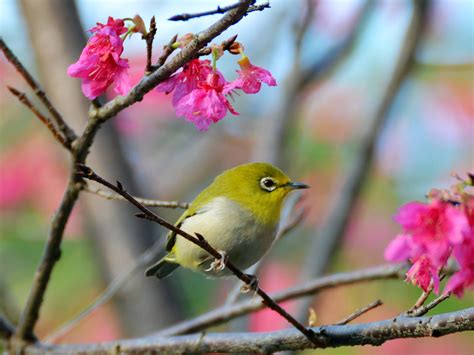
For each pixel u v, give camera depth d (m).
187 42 6.80
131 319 13.00
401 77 13.88
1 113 15.11
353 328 7.36
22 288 13.34
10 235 13.77
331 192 15.47
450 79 15.70
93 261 13.64
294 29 13.49
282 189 10.25
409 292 13.48
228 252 10.12
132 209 13.22
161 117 16.42
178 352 8.85
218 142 17.08
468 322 6.75
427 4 13.88
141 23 6.76
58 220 8.52
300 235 15.01
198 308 13.82
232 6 6.32
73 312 13.76
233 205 10.09
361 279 9.92
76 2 13.66
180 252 10.38
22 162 14.68
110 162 13.21
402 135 15.70
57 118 7.84
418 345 13.04
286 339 7.94
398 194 15.23
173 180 16.73
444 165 15.55
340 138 15.87
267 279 14.41
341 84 16.17
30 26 13.52
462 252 6.06
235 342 8.42
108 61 6.88
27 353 9.65
